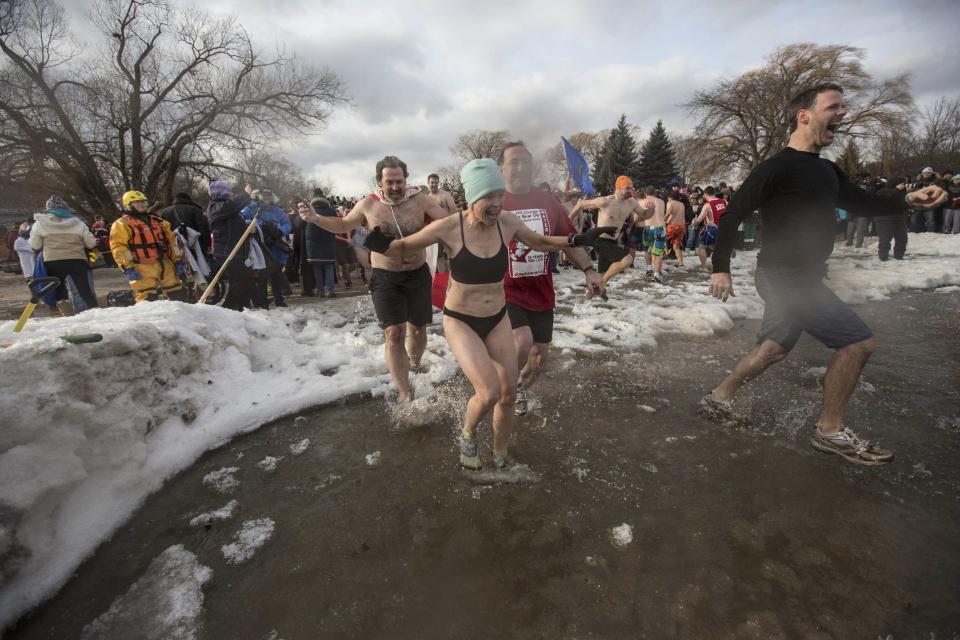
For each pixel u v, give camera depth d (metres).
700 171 39.28
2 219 22.05
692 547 2.26
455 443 3.31
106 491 2.63
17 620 2.00
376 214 3.87
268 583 2.16
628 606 1.96
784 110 32.78
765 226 2.99
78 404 2.59
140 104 23.42
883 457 2.79
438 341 5.66
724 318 6.23
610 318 6.54
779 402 3.80
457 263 2.74
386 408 3.94
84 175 22.02
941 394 3.81
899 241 10.77
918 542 2.24
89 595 2.13
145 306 4.44
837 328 2.84
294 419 3.80
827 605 1.93
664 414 3.65
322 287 8.99
